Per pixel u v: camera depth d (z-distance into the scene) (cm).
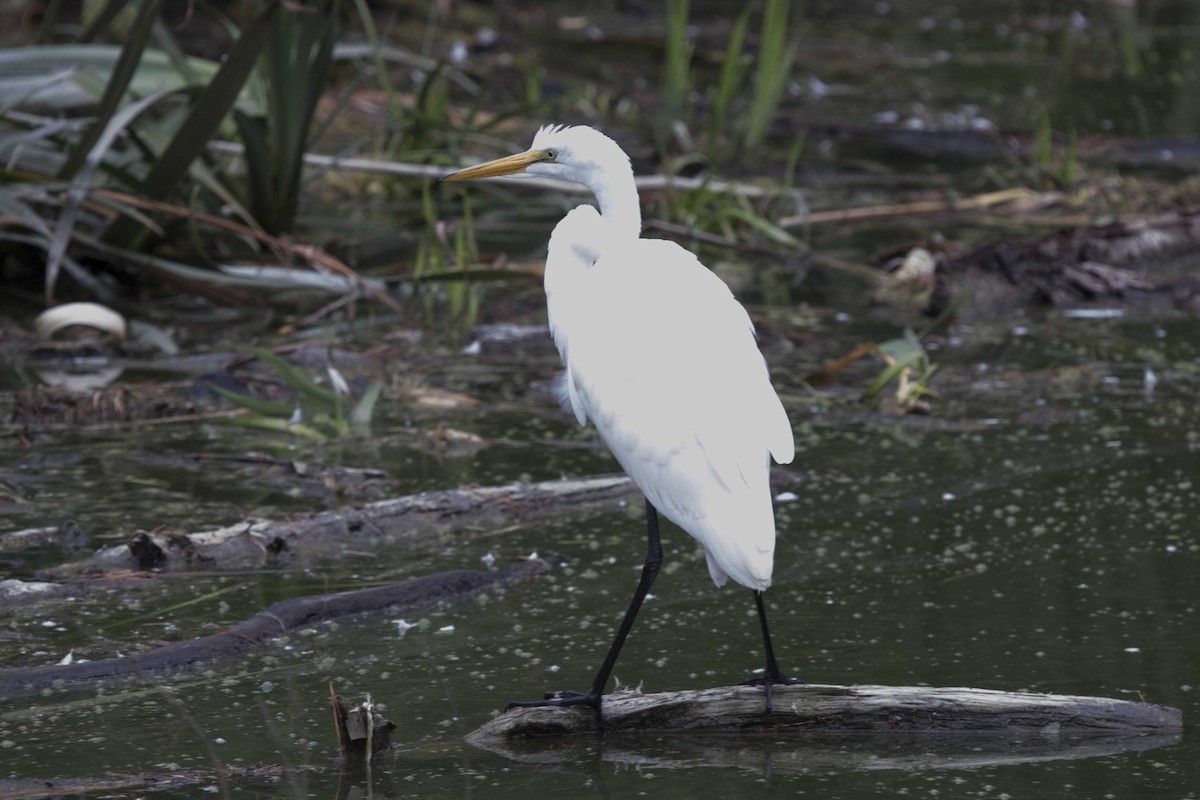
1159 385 1223
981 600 795
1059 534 893
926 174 2122
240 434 1095
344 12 2881
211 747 629
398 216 1878
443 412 1162
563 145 838
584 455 1054
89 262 1535
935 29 3441
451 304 1411
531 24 3297
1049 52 3127
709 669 709
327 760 617
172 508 930
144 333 1316
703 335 671
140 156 1523
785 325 1422
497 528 915
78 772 604
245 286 1502
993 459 1039
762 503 629
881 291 1550
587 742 641
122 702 675
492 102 2409
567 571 845
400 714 663
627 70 2761
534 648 739
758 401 655
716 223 1753
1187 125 2405
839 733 644
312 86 1516
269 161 1535
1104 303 1523
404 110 1858
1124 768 605
